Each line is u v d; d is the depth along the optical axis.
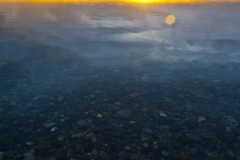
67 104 4.75
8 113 4.41
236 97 5.20
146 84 5.64
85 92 5.20
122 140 3.82
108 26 10.32
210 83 5.77
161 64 6.74
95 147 3.65
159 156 3.54
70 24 10.51
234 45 8.34
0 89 5.21
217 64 6.82
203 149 3.70
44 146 3.65
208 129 4.15
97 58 7.03
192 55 7.42
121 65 6.61
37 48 7.65
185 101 4.98
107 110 4.59
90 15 12.28
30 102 4.77
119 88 5.43
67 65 6.54
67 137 3.85
